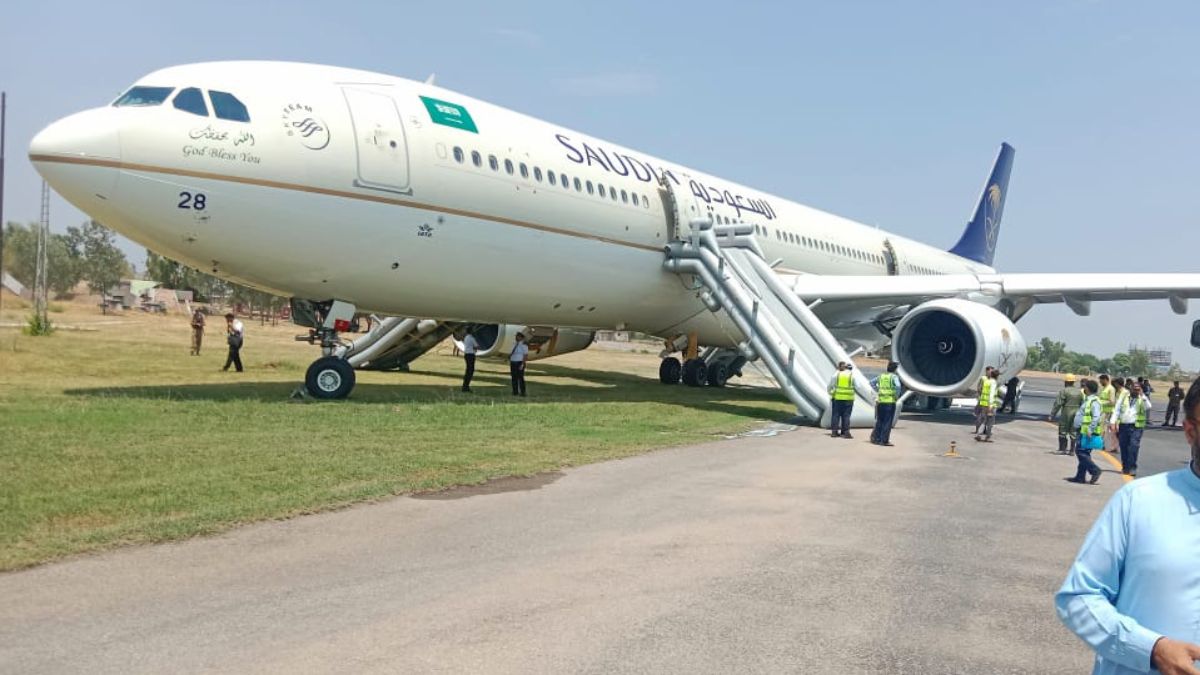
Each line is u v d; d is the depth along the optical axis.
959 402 25.03
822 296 21.23
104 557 6.03
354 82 15.09
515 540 6.97
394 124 14.91
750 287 19.48
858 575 6.44
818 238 27.11
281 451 10.13
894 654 4.90
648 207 19.78
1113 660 2.64
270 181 13.59
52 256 101.19
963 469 12.21
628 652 4.73
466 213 15.71
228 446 10.30
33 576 5.56
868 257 30.25
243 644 4.59
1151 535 2.65
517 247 16.70
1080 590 2.75
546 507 8.23
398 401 16.50
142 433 10.90
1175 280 20.02
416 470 9.50
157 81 13.52
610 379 29.50
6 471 8.42
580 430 13.59
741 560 6.69
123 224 13.17
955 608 5.78
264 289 15.29
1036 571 6.80
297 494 8.05
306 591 5.50
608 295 19.38
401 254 15.14
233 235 13.60
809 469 11.35
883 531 7.90
